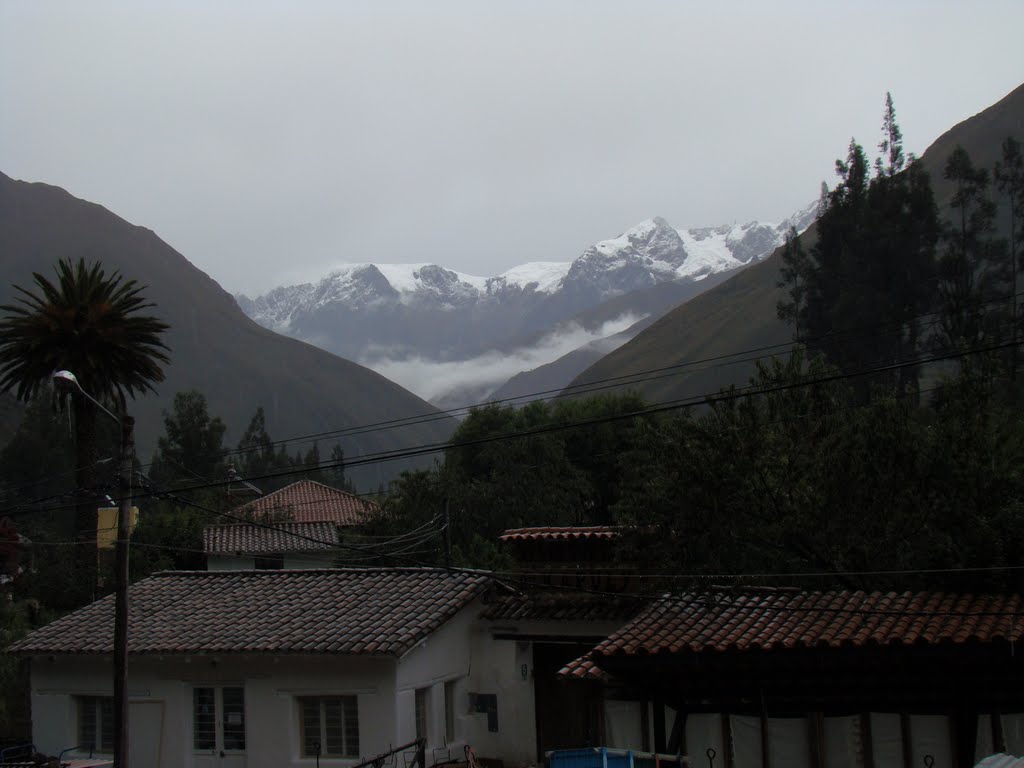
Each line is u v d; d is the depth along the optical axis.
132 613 27.62
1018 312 55.09
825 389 26.52
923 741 18.73
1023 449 23.98
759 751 19.69
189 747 25.05
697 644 19.59
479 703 26.16
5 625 41.28
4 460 80.69
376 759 20.61
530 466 54.31
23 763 23.92
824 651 18.72
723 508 25.02
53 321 40.00
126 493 19.22
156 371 42.78
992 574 20.39
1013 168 68.12
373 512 52.09
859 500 24.00
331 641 23.52
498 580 27.09
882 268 61.12
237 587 28.58
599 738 21.16
